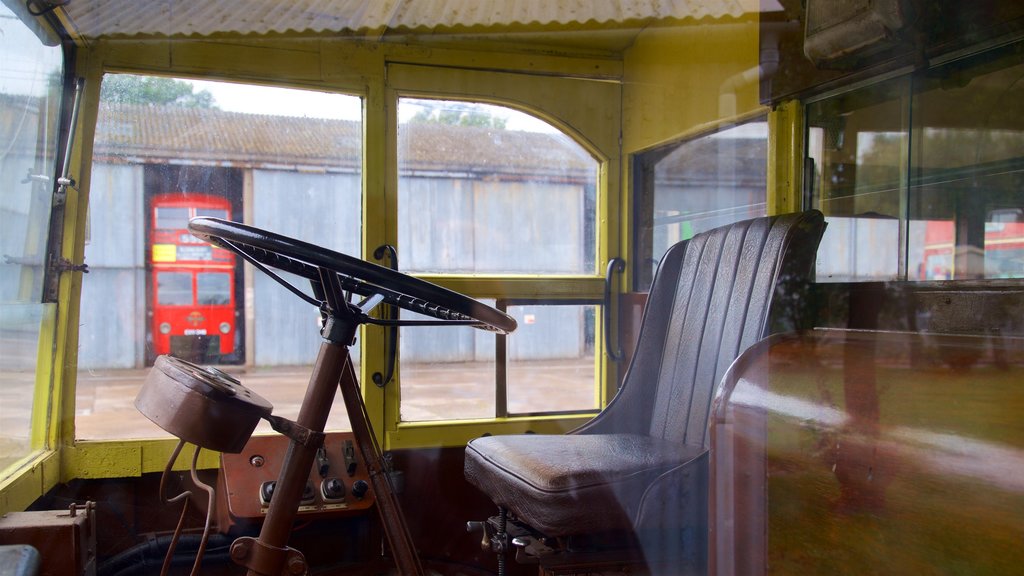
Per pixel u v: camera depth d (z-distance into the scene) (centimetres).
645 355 180
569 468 128
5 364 155
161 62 195
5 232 154
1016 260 144
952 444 64
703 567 122
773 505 81
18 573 78
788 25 189
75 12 170
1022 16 142
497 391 238
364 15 214
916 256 162
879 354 81
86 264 183
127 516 185
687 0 212
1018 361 69
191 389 101
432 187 235
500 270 242
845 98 181
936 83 160
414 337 231
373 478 113
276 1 197
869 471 70
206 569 158
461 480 208
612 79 253
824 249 182
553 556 123
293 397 161
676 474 128
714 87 215
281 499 100
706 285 169
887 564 68
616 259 254
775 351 92
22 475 156
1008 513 58
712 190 221
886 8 155
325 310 113
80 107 183
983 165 151
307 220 217
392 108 229
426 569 171
